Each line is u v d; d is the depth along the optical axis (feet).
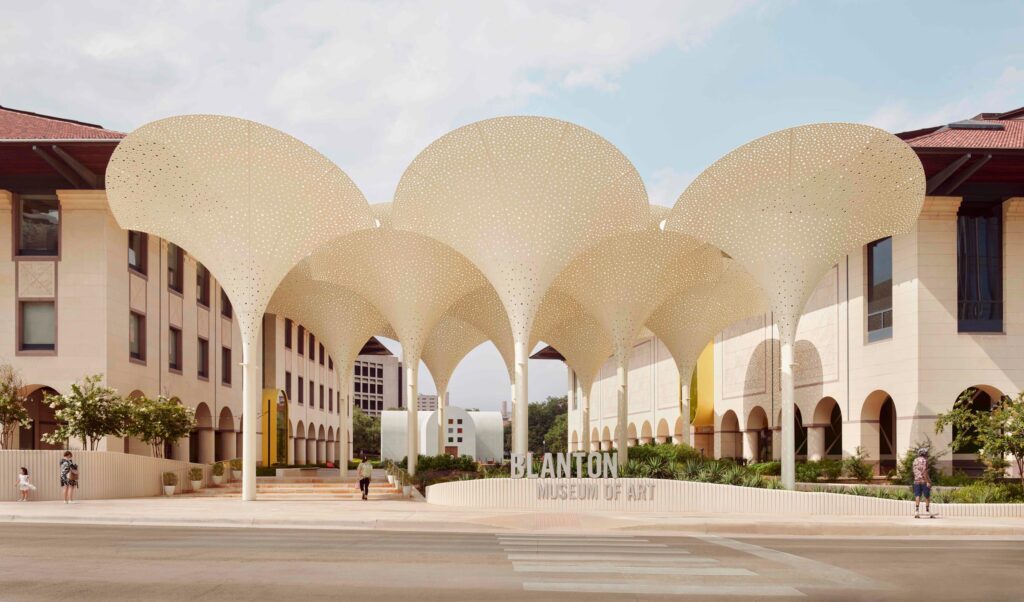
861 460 105.09
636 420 197.67
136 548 42.16
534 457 81.10
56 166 92.27
